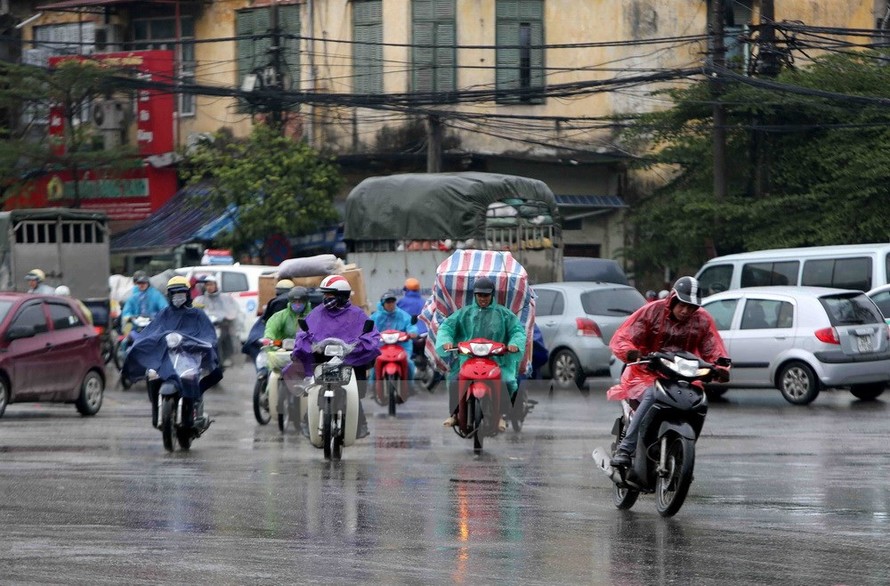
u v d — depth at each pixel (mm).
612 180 78875
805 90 50844
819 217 62281
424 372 46562
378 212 55469
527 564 15633
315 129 79125
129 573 15000
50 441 30984
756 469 25188
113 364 59938
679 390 18922
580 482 23484
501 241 54250
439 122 65312
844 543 17109
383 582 14555
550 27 77500
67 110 78750
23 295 37719
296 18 80000
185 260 75562
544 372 47719
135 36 84000
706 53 55188
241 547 16719
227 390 48812
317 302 34312
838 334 40375
